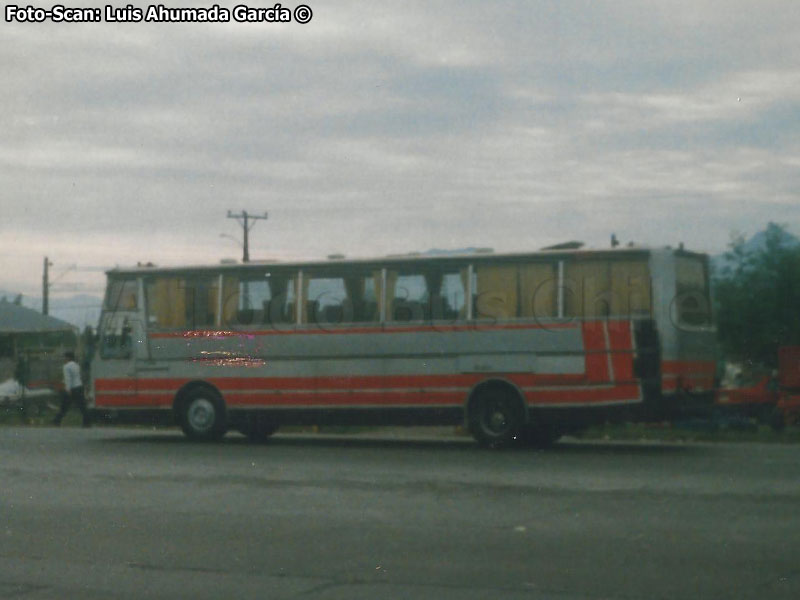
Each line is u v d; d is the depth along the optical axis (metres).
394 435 23.20
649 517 10.20
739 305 44.94
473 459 15.91
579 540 9.12
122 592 7.45
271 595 7.33
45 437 21.48
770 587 7.38
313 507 11.09
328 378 19.25
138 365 20.52
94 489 12.64
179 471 14.42
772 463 14.91
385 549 8.85
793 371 23.59
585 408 17.64
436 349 18.55
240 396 19.83
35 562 8.45
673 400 17.28
